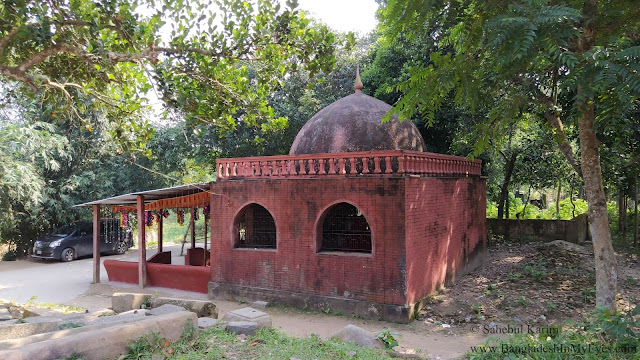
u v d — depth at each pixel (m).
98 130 18.77
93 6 6.58
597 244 7.52
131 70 7.70
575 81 4.71
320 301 9.58
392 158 9.14
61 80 7.47
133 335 4.73
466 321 8.54
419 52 14.05
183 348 4.92
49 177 19.45
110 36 7.20
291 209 10.10
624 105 5.55
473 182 12.62
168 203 12.95
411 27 7.16
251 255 10.64
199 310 7.13
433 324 8.52
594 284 10.23
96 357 4.31
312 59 7.56
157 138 18.73
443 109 13.81
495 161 18.88
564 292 9.81
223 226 11.12
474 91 6.93
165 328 5.11
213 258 11.26
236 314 6.62
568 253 13.21
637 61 4.42
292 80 17.06
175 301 7.54
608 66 4.44
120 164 20.72
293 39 6.96
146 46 6.36
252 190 10.66
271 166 10.44
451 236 10.89
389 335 6.50
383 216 8.95
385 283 8.88
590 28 6.12
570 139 14.38
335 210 10.30
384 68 15.27
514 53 4.69
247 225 11.30
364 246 9.87
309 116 16.16
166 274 12.50
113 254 20.64
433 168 10.09
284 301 10.03
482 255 13.14
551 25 4.68
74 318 6.39
